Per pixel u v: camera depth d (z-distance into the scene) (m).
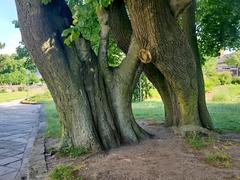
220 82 27.44
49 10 4.56
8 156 5.29
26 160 4.99
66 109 4.58
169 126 6.26
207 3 7.00
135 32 3.83
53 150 4.71
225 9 6.71
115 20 5.12
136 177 3.12
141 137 5.04
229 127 7.08
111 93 4.95
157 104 14.91
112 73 5.01
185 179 3.05
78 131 4.52
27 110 15.32
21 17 4.43
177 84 4.85
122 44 5.41
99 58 5.00
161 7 3.48
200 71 6.12
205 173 3.21
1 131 8.17
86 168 3.55
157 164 3.51
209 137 5.05
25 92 36.50
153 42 3.79
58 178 3.37
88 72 4.80
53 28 4.52
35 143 5.64
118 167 3.44
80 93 4.58
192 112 5.57
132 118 5.09
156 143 4.66
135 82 5.12
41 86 41.59
